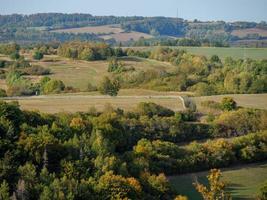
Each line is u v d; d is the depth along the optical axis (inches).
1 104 3545.8
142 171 3307.1
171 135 4340.6
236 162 3981.3
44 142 3164.4
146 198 2992.1
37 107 4901.6
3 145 3107.8
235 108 5241.1
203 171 3784.5
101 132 3720.5
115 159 3213.6
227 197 3024.1
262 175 3757.4
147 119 4431.6
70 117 4082.2
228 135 4547.2
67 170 3019.2
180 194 3314.5
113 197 2851.9
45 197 2679.6
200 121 4815.5
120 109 4798.2
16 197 2687.0
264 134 4259.4
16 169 2933.1
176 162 3673.7
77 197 2778.1
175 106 5251.0
